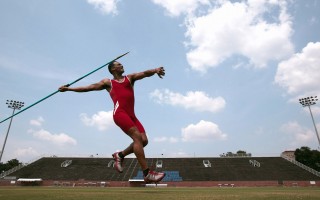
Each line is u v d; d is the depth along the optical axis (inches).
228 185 2001.7
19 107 1868.8
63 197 216.2
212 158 2615.7
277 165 2358.5
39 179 2010.3
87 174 2174.0
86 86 202.4
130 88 193.8
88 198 203.3
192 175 2169.0
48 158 2566.4
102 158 2586.1
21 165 2345.0
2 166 3125.0
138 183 1998.0
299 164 2337.6
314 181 1969.7
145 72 200.1
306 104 1911.9
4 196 225.8
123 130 180.5
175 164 2453.2
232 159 2576.3
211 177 2119.8
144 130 191.2
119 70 200.1
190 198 206.4
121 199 193.8
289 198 202.8
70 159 2546.8
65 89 208.5
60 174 2171.5
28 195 241.0
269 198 204.4
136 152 174.6
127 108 186.4
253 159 2546.8
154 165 2426.2
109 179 2073.1
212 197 219.9
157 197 216.7
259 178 2075.5
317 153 2721.5
